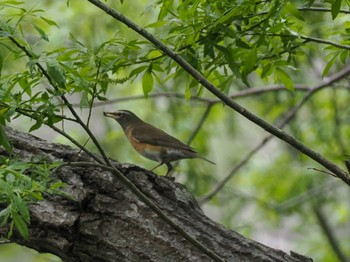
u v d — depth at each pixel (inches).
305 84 839.7
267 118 932.6
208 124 910.4
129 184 341.1
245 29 404.2
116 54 377.7
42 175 324.8
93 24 801.6
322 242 963.3
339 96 909.2
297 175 955.3
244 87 847.7
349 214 971.3
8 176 311.4
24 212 304.3
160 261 351.9
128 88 918.4
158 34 399.2
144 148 542.9
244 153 1031.0
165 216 341.7
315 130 886.4
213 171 903.1
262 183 971.3
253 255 359.3
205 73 439.2
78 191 359.6
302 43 426.9
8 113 331.9
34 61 327.0
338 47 421.4
